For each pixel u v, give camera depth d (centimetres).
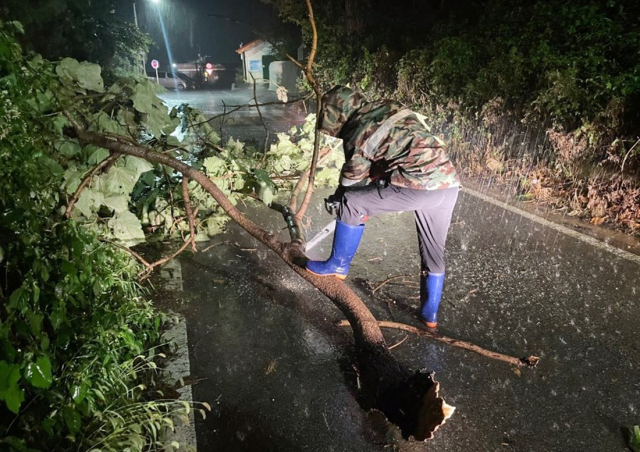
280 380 302
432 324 350
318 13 1616
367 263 465
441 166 292
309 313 378
